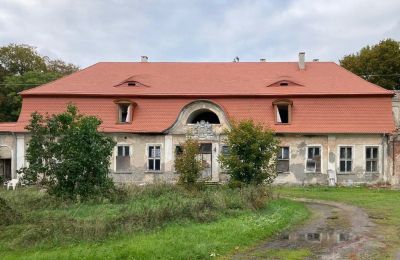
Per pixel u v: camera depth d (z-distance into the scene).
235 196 20.77
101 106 37.41
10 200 19.70
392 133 34.72
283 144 35.59
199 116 38.69
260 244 13.75
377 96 36.12
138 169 36.41
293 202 24.00
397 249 13.15
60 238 13.23
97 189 20.50
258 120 35.94
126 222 15.15
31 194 21.66
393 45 57.62
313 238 14.67
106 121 36.72
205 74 40.78
